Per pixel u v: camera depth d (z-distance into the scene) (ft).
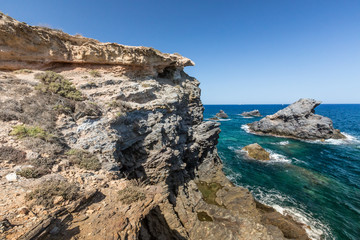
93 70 68.69
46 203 20.65
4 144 27.78
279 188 82.79
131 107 56.03
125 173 48.39
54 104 42.42
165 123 65.67
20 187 22.02
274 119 204.74
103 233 20.07
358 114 440.04
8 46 53.67
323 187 83.51
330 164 111.75
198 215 60.85
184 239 46.73
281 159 120.37
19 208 18.92
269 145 156.35
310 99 189.57
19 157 26.53
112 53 70.79
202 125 99.76
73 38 67.26
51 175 26.13
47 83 49.60
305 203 71.00
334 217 62.49
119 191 28.43
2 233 15.74
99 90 56.75
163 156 58.34
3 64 53.11
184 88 105.09
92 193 25.46
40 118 36.73
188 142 87.76
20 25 53.78
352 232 55.83
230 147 148.05
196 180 86.48
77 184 26.89
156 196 29.99
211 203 70.95
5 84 43.04
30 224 17.56
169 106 71.87
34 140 30.50
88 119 43.37
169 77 101.24
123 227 21.61
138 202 26.96
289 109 195.11
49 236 17.80
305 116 184.85
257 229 49.08
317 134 174.29
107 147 40.24
